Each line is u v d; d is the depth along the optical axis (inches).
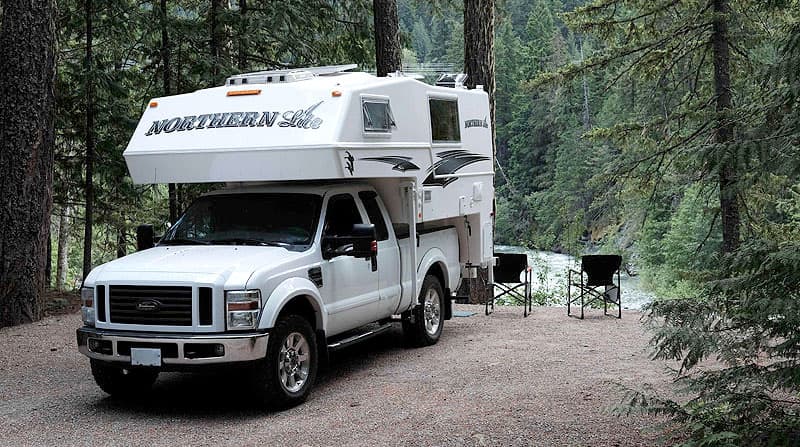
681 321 200.7
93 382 315.0
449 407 265.7
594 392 283.4
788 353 189.8
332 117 295.0
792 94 205.0
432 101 371.6
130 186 614.2
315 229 299.4
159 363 255.6
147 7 671.1
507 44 1975.9
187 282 256.1
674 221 1063.0
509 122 1948.8
